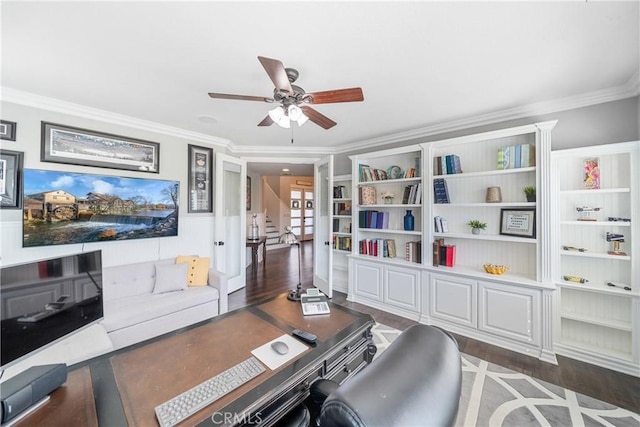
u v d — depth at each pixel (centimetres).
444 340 73
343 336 153
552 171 238
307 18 145
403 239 362
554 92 234
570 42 164
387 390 51
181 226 357
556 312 239
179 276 294
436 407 53
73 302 145
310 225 1023
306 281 484
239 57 183
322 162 419
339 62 188
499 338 256
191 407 96
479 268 293
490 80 213
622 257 214
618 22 146
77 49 174
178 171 355
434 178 312
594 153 223
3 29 153
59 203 260
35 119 251
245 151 441
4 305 109
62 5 135
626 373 211
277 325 167
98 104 266
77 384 110
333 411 48
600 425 162
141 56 183
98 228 284
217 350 137
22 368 153
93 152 285
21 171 243
